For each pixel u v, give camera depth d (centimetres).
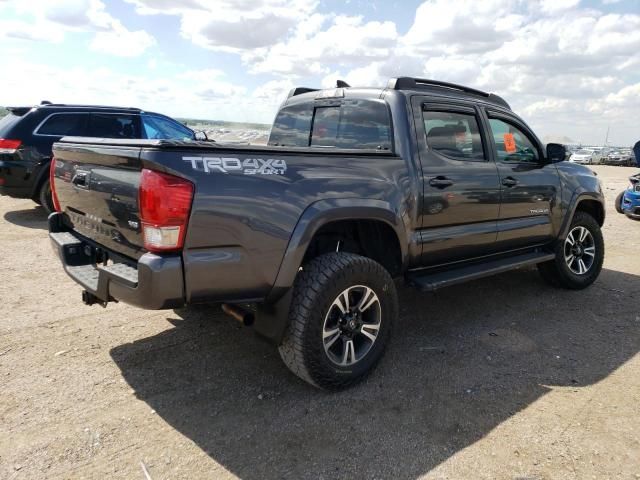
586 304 483
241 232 261
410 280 365
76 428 264
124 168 265
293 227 278
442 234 374
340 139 397
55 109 779
